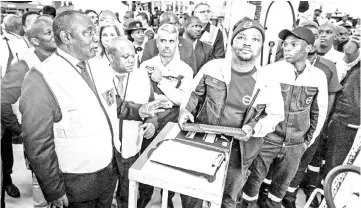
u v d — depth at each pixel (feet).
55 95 3.42
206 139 4.12
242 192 6.55
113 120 4.22
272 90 4.77
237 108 4.80
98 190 4.10
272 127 4.82
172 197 6.76
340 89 6.45
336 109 6.70
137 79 5.34
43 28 4.85
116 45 4.93
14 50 7.37
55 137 3.64
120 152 5.26
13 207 6.48
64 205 3.84
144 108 4.84
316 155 7.44
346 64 6.74
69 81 3.53
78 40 3.52
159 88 6.23
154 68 6.25
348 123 6.38
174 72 6.49
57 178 3.61
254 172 6.20
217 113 4.87
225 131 4.29
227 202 5.07
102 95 3.97
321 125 5.91
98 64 4.17
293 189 6.88
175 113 6.39
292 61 5.49
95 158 3.84
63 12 3.57
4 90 5.03
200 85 4.99
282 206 7.08
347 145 6.50
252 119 4.76
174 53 6.56
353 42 6.42
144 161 3.53
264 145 5.92
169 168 3.37
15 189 6.83
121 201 5.75
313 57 6.25
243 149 4.86
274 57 6.59
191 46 7.99
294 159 6.00
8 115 5.18
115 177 5.13
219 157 3.58
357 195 3.90
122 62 4.99
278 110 4.84
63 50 3.63
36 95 3.30
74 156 3.71
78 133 3.65
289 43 5.39
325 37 7.23
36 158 3.41
